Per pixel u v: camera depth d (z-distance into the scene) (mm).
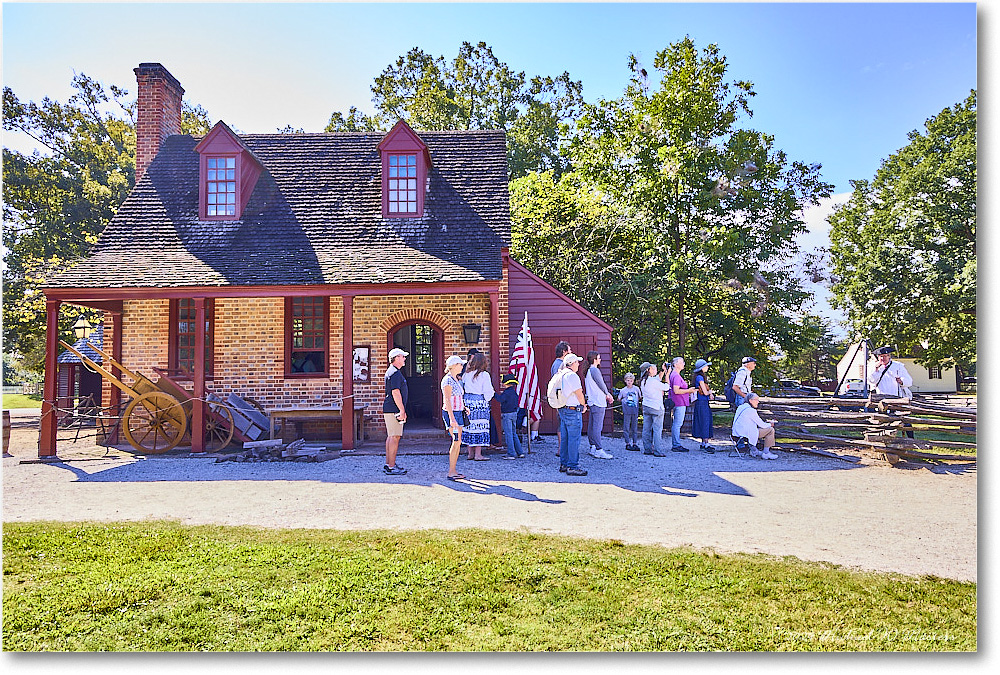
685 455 12445
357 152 16641
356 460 11656
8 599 5148
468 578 5609
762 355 20516
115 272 12852
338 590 5363
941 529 7125
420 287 12828
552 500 8477
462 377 11547
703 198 19938
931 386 46938
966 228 34469
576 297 18859
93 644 4496
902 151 37625
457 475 9945
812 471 10664
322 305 14617
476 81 33312
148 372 14195
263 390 14234
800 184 21266
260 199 15422
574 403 10297
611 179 22500
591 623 4840
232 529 7004
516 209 20344
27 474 10414
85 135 31734
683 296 20016
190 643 4531
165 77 16938
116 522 7305
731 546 6500
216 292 12586
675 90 21125
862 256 37844
